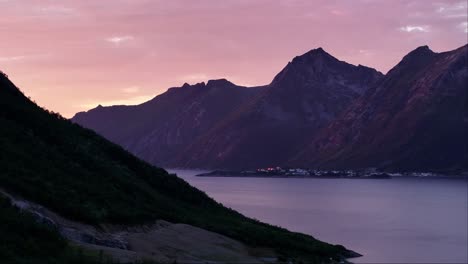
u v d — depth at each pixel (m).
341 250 69.75
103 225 39.81
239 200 192.75
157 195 65.38
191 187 79.69
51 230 29.83
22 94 63.66
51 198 37.38
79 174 50.69
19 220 28.98
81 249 29.31
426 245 88.38
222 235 52.91
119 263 28.61
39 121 57.75
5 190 34.88
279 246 56.72
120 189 55.34
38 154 48.19
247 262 44.41
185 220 53.72
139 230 43.38
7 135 47.62
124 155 73.75
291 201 196.75
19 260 25.05
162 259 36.66
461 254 77.69
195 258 41.56
